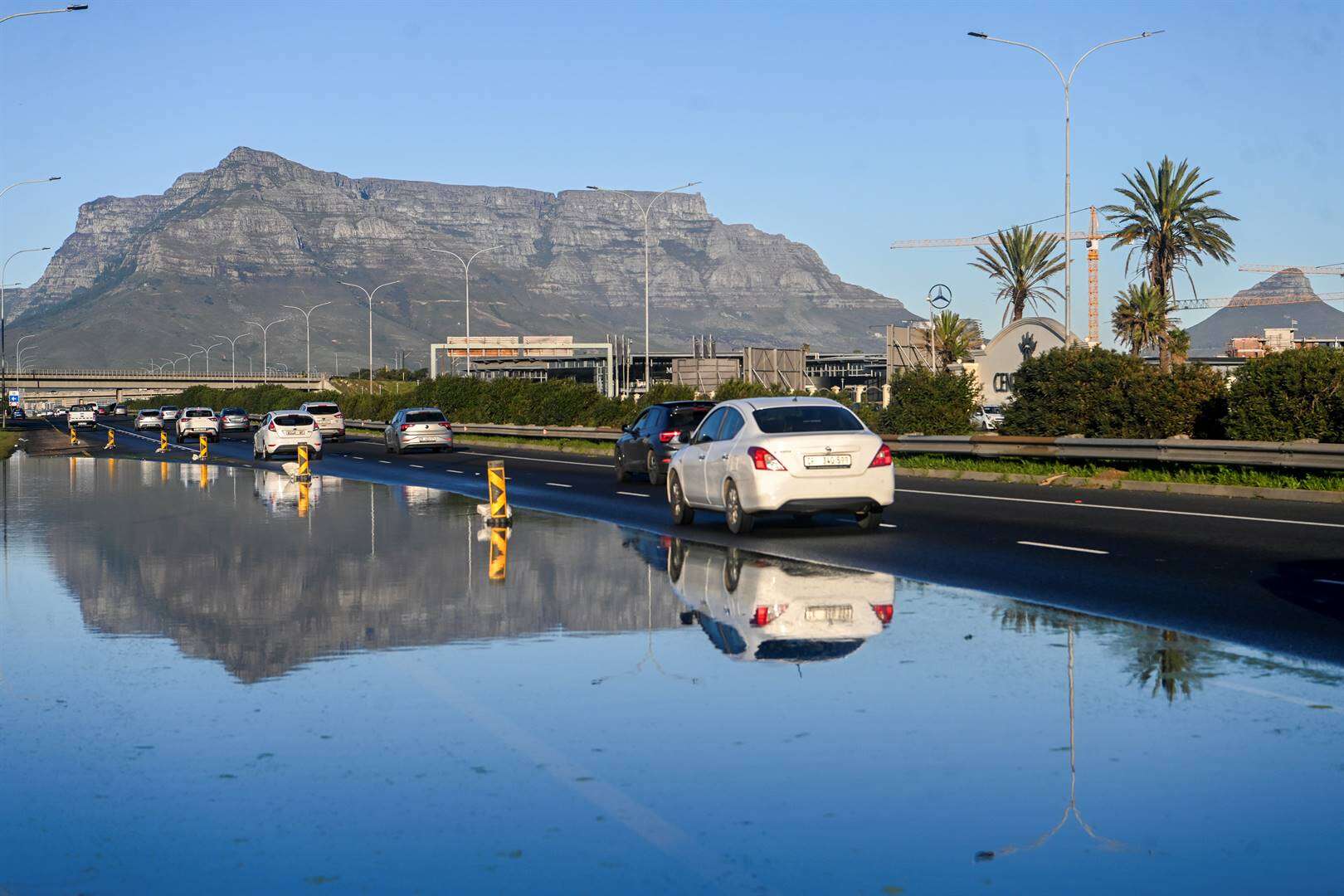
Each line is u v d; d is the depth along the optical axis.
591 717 7.68
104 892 5.13
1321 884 4.96
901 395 35.84
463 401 71.94
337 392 102.38
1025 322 67.50
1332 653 9.27
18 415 185.50
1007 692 8.15
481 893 5.03
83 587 13.79
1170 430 27.64
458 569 14.80
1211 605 11.45
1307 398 23.58
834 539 17.62
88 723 7.81
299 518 22.22
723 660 9.30
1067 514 20.28
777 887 5.01
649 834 5.63
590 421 58.66
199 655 9.88
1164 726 7.28
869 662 9.11
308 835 5.73
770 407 18.98
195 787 6.45
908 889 4.97
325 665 9.42
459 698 8.26
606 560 15.56
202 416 75.19
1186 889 4.93
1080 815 5.78
